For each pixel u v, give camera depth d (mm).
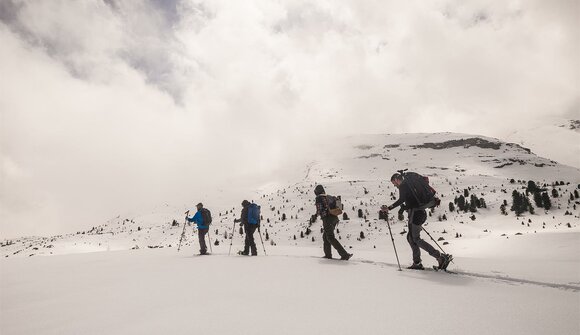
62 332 3701
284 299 4695
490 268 7590
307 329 3436
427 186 7215
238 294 5086
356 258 9844
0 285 7051
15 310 4824
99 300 5164
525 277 6016
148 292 5570
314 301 4539
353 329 3402
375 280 5887
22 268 9891
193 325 3654
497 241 103688
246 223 11547
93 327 3799
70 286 6559
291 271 7094
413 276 6273
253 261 9086
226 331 3430
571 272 6617
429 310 3975
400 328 3395
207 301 4695
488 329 3316
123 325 3799
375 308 4113
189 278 6758
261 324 3619
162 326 3668
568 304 4098
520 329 3301
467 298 4512
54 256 13570
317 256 10570
